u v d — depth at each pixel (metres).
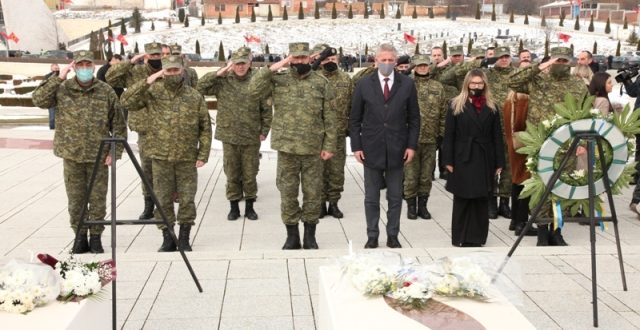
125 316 4.43
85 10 85.06
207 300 4.72
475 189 6.51
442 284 3.14
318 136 6.32
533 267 5.39
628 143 4.83
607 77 7.53
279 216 8.16
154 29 72.88
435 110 7.84
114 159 4.47
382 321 2.88
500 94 8.60
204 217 8.15
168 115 6.28
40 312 3.20
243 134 7.64
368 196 6.52
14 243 6.91
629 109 4.80
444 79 9.26
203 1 84.31
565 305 4.59
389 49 6.26
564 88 6.68
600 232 7.28
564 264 5.46
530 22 80.81
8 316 3.14
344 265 3.43
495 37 69.06
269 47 65.19
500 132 6.66
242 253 5.82
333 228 7.62
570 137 4.76
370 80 6.41
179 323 4.33
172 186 6.48
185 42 66.62
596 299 4.29
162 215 4.78
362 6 87.69
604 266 5.41
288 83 6.29
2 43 53.59
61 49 54.38
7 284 3.27
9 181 10.27
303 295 4.80
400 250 5.79
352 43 67.94
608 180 4.68
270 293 4.85
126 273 5.30
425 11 89.38
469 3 100.12
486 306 3.05
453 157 6.67
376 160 6.33
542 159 4.86
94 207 6.40
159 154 6.29
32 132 16.09
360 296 3.17
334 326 2.85
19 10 49.06
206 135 6.48
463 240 6.74
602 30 73.75
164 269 5.39
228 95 7.61
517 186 7.26
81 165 6.35
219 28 73.88
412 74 8.91
